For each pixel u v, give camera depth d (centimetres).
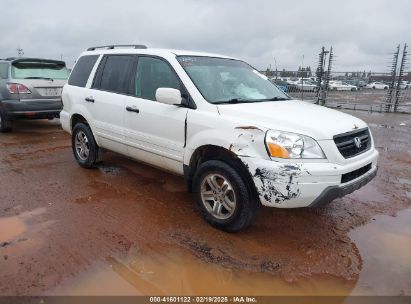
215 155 398
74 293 287
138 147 477
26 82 827
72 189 506
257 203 371
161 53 461
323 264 336
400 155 753
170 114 421
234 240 374
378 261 343
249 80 485
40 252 341
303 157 335
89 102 549
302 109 410
